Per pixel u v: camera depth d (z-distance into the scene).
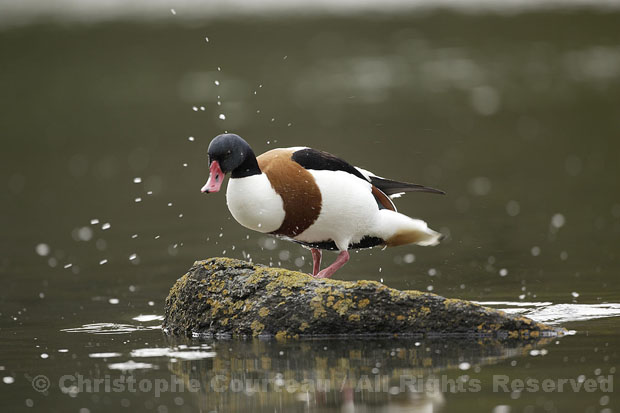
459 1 44.84
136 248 14.98
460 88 31.70
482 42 38.97
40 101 31.22
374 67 35.44
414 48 38.09
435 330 9.14
